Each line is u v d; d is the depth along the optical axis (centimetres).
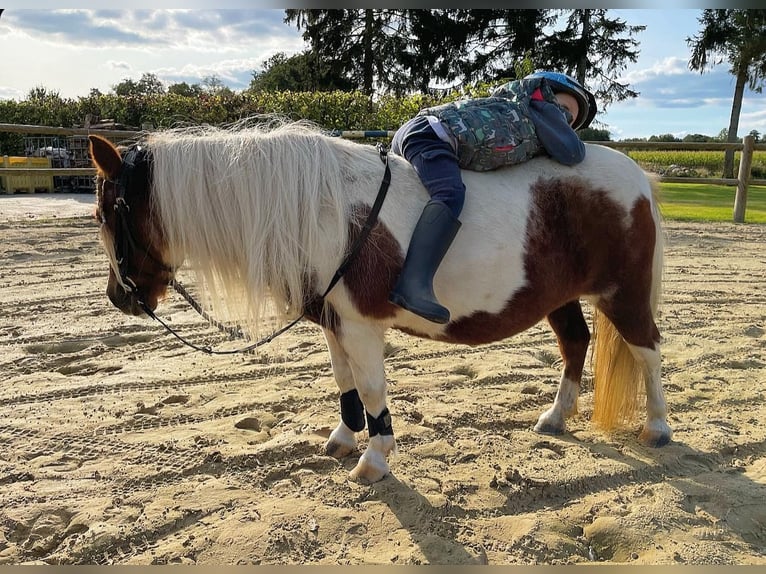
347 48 2711
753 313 511
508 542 214
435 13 2675
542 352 420
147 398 331
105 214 237
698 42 2641
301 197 226
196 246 232
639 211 260
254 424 306
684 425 305
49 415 308
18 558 205
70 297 525
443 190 222
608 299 271
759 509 234
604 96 2866
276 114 302
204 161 230
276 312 253
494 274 237
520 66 1348
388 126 1358
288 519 224
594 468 262
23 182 1442
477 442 285
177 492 242
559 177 251
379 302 229
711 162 2816
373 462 251
